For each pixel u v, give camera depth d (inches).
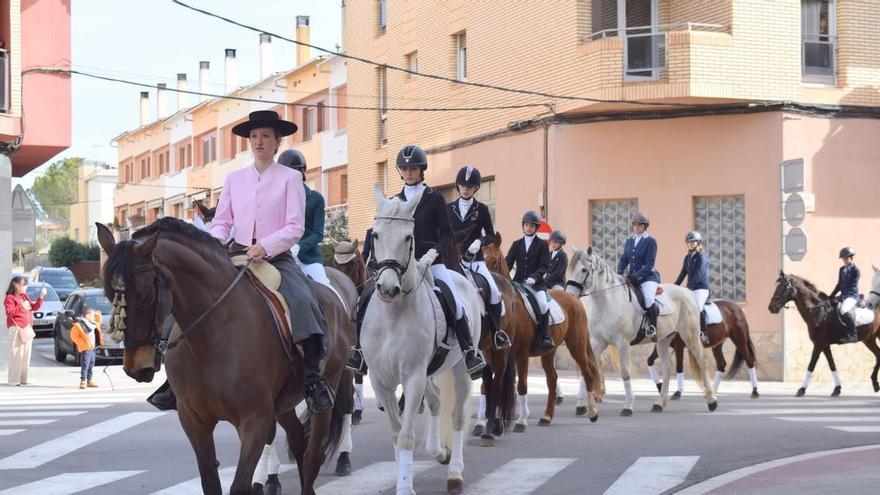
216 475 306.0
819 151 959.0
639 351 982.4
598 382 617.6
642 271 652.7
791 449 487.5
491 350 494.9
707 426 572.1
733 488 388.5
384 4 1407.5
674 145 979.9
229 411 296.5
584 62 980.6
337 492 392.5
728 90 940.6
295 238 323.0
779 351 940.6
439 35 1242.6
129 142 2640.3
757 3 951.6
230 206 336.8
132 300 271.3
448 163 1214.3
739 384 904.3
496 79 1128.2
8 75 957.8
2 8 984.3
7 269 968.9
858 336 807.7
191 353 294.7
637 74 984.3
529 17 1069.1
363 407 665.0
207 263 295.7
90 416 617.6
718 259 971.9
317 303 335.3
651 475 420.2
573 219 1016.9
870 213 973.2
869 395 811.4
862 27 987.3
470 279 443.2
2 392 799.7
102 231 285.1
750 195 954.7
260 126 330.3
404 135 1331.2
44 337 1514.5
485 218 474.6
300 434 362.3
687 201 975.0
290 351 314.7
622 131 996.6
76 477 421.4
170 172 2346.2
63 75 988.6
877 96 985.5
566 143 1021.8
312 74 1696.6
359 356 386.3
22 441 518.9
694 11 998.4
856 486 388.8
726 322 774.5
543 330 553.6
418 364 361.4
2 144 965.8
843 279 812.0
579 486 400.5
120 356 1043.3
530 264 569.3
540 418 587.2
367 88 1439.5
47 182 4909.0
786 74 956.6
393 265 342.6
